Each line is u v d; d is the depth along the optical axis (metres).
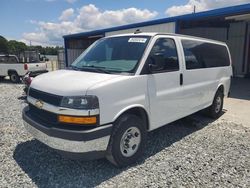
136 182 3.48
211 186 3.40
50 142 3.46
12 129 5.68
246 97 9.96
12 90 12.46
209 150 4.58
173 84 4.55
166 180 3.53
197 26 15.69
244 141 5.07
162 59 4.19
